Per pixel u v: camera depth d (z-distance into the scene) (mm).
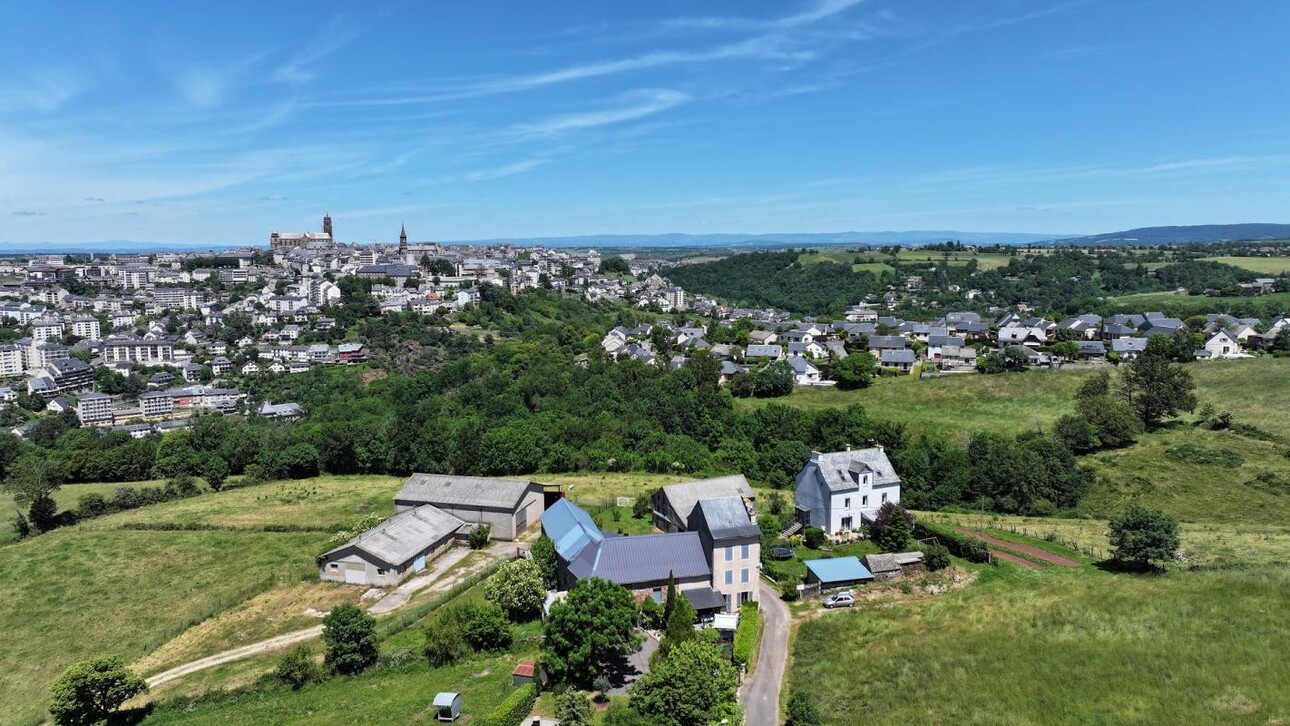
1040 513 103188
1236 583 61938
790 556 79062
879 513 86750
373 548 78688
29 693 63250
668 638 54781
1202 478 108625
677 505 84625
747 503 86312
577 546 70375
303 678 57000
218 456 134750
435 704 48844
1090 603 61188
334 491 118188
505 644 60094
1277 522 95188
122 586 82000
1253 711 43031
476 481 95812
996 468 108250
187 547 92062
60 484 124438
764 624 64438
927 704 48094
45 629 73438
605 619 52750
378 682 55969
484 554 85375
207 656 64438
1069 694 47156
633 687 50031
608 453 127125
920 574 74688
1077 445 121375
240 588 80000
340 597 75125
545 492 100188
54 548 92812
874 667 54344
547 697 51219
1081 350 182500
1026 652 53469
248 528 98125
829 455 89812
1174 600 59531
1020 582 70938
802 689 52500
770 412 138375
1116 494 107250
